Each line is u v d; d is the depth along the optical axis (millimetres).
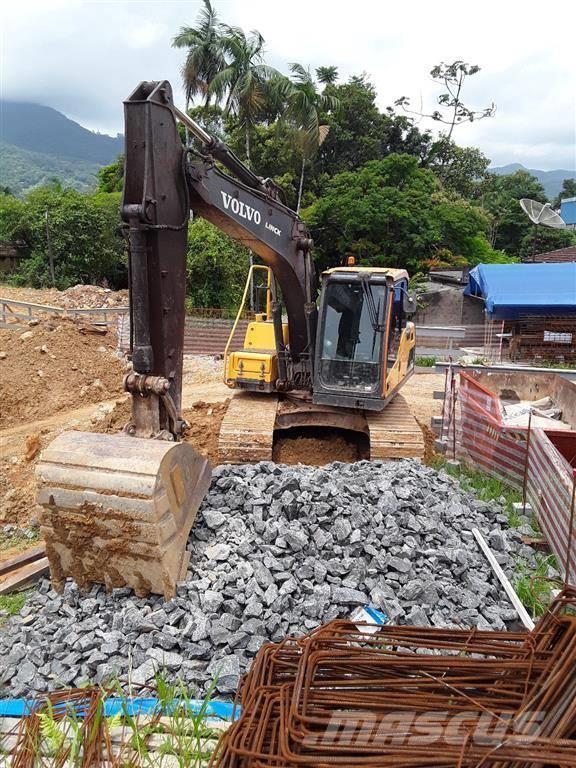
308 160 29969
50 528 4914
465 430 9305
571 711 2260
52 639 4734
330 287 8688
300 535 5270
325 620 4719
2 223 31016
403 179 32531
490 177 51156
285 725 2469
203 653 4426
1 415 12750
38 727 3225
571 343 20531
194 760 3213
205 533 5461
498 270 22766
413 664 2812
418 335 21781
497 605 5215
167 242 5621
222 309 25500
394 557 5297
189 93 26188
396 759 2236
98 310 19484
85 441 4980
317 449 9844
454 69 45250
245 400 9523
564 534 5707
